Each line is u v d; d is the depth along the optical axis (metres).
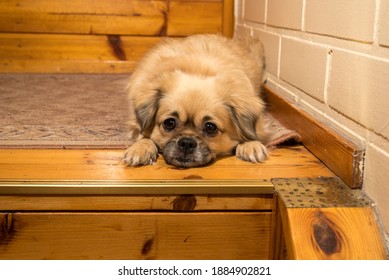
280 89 2.42
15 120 2.20
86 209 1.48
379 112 1.34
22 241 1.50
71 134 2.00
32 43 3.32
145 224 1.50
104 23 3.34
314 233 1.30
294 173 1.60
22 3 3.22
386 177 1.31
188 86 1.81
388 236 1.29
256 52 2.63
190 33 3.43
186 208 1.49
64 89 2.94
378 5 1.33
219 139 1.80
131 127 1.97
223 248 1.53
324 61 1.77
